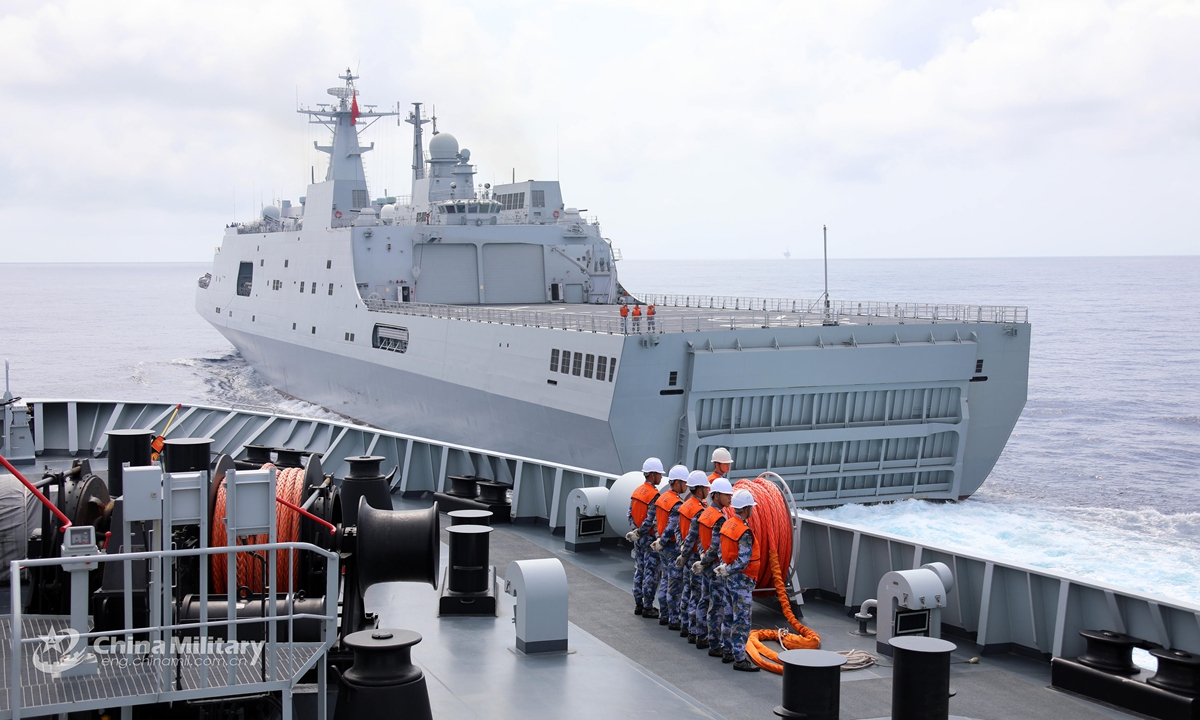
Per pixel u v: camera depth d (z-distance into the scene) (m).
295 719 8.85
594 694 9.93
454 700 9.66
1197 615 9.91
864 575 13.03
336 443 21.34
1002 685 10.65
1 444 22.20
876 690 10.29
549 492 17.83
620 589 13.99
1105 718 9.75
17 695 6.55
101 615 8.30
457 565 12.41
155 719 8.32
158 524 7.97
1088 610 10.94
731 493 11.20
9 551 8.73
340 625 9.52
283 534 9.01
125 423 24.77
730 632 11.04
